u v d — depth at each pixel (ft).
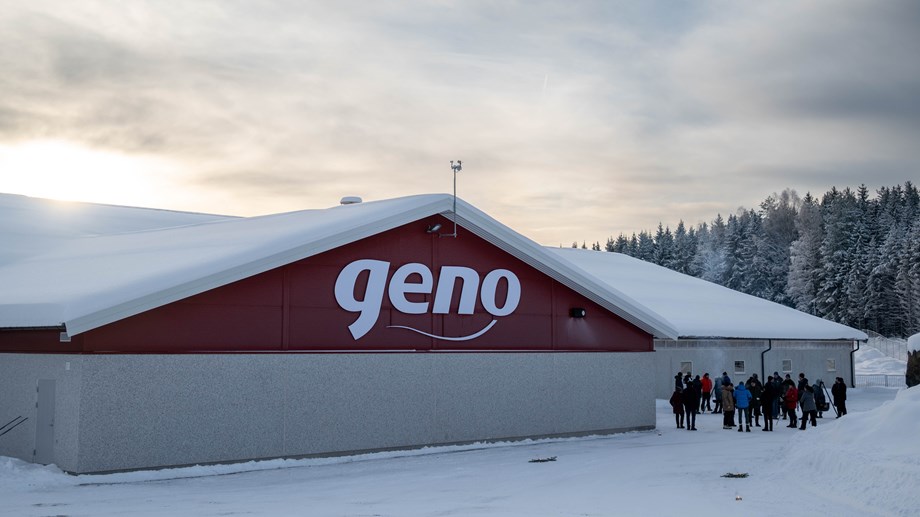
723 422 112.37
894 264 389.80
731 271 476.54
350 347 80.79
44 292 72.43
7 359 71.97
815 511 47.37
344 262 81.00
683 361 147.02
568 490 58.13
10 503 52.80
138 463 66.44
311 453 76.64
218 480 65.57
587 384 100.94
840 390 118.11
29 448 68.64
